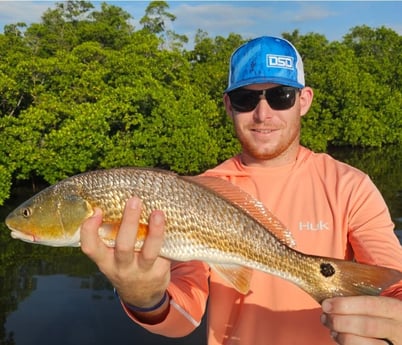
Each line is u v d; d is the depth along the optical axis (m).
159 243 0.58
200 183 0.67
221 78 7.61
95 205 0.67
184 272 0.75
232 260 0.67
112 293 2.98
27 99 5.62
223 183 0.68
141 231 0.63
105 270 0.60
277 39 0.80
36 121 4.85
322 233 0.72
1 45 7.38
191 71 8.10
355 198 0.72
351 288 0.58
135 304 0.63
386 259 0.65
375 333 0.51
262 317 0.70
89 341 2.34
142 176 0.66
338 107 9.39
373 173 7.06
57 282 3.15
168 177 0.66
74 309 2.75
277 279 0.71
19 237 0.72
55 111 5.06
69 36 9.64
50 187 0.72
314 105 8.87
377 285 0.57
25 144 4.80
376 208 0.71
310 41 12.16
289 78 0.78
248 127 0.78
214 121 6.73
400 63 12.81
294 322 0.69
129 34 10.32
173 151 5.53
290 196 0.76
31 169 4.92
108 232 0.65
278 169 0.78
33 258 3.60
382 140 9.99
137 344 2.35
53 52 8.95
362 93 9.80
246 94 0.78
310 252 0.71
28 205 0.72
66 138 4.80
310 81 9.40
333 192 0.73
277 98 0.77
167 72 6.73
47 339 2.40
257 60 0.77
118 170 0.67
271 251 0.65
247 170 0.80
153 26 11.47
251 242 0.66
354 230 0.70
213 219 0.66
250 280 0.67
